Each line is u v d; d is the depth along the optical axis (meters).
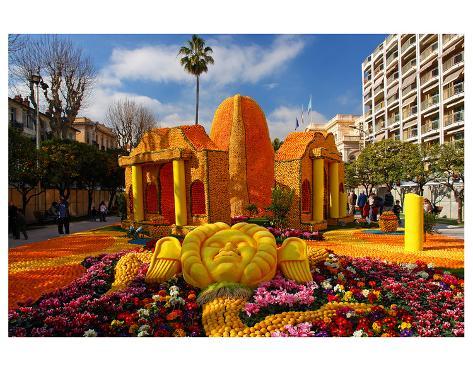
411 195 10.99
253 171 19.55
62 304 6.02
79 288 6.75
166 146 16.47
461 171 21.70
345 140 55.28
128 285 6.64
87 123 46.50
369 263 8.07
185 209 15.26
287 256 6.58
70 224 23.72
